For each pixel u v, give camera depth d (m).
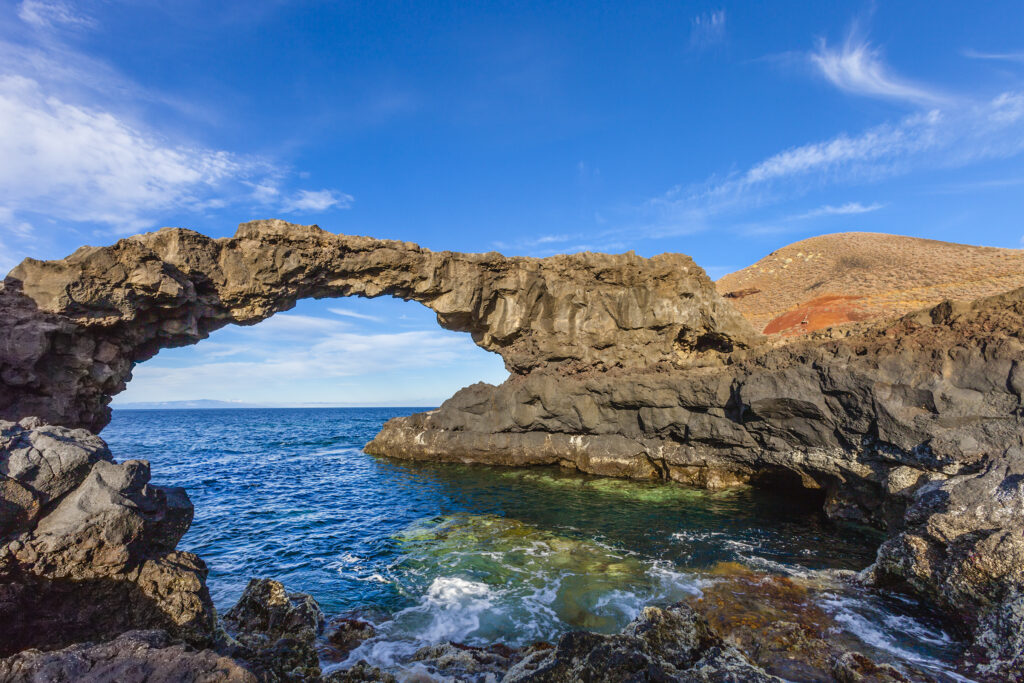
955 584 9.22
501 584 12.28
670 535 16.06
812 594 11.22
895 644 8.70
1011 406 12.69
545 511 19.31
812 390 17.33
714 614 10.10
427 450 33.22
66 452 6.45
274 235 20.69
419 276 24.31
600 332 27.88
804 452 18.61
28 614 5.63
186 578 6.85
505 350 30.19
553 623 10.30
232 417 136.25
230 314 20.84
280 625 9.41
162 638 5.50
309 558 14.37
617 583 12.10
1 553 5.48
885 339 16.50
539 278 28.14
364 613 10.88
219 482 26.00
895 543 11.23
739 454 21.67
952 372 13.98
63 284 15.66
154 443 49.31
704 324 26.98
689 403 22.45
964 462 12.76
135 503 6.64
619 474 26.02
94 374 16.97
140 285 17.22
